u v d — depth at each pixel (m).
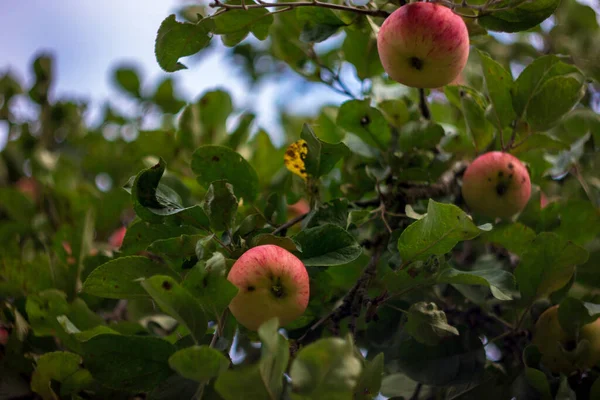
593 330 1.08
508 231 1.15
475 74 1.25
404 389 1.15
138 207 1.02
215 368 0.93
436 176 1.17
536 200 1.19
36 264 1.20
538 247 1.09
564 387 1.04
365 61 1.24
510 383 1.09
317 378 0.89
